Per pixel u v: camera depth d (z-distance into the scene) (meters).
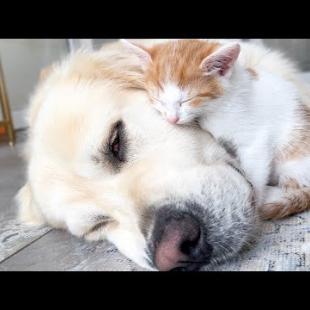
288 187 0.31
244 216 0.26
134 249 0.26
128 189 0.28
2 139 1.09
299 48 0.75
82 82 0.33
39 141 0.32
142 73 0.34
